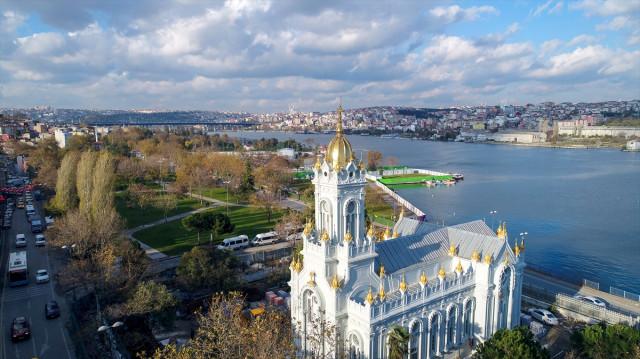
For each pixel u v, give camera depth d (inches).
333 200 2822.3
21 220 7096.5
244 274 4859.7
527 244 7076.8
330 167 2834.6
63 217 5487.2
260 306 3946.9
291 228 6230.3
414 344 3041.3
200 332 2664.9
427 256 3378.4
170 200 7687.0
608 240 7219.5
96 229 4579.2
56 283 4475.9
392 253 3221.0
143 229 6653.5
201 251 4104.3
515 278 3540.8
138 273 4040.4
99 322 3410.4
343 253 2787.9
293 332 3034.0
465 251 3531.0
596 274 5787.4
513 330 2785.4
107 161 5831.7
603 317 3833.7
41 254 5403.5
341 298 2778.1
